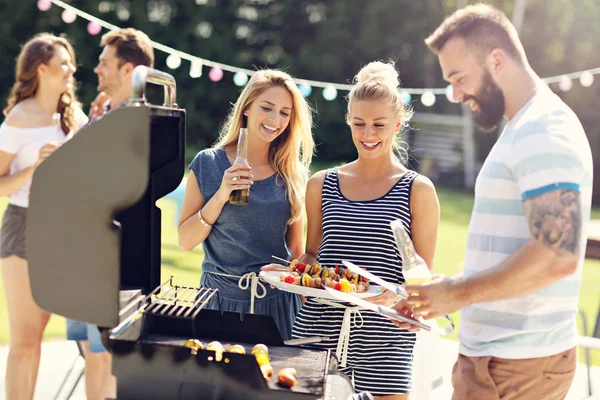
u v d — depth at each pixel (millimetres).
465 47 1843
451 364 4113
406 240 2020
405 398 2461
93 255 1760
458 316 5797
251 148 2768
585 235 1801
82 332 2770
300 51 15617
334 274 2436
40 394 3311
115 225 1749
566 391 1943
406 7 15039
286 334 2715
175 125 2109
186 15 15578
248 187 2588
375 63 2656
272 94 2703
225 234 2672
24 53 2834
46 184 1759
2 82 14758
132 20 15117
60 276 1778
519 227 1804
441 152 14656
